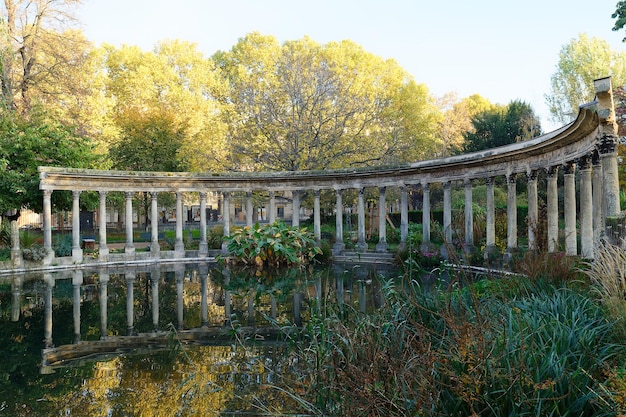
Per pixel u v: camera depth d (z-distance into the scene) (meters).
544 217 18.98
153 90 43.06
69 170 24.98
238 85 37.88
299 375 6.90
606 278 6.75
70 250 26.70
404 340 5.93
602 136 12.75
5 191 25.09
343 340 5.66
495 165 22.34
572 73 42.09
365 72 44.38
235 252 25.73
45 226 24.66
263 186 30.45
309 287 17.38
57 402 7.16
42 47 31.19
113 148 37.31
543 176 34.06
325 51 43.38
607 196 12.62
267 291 16.83
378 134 36.72
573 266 9.87
